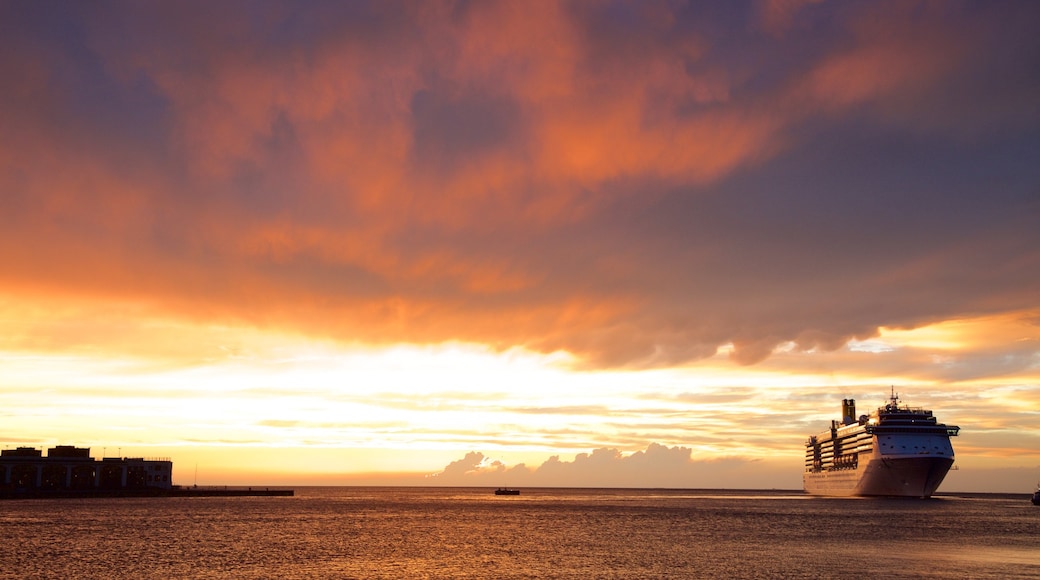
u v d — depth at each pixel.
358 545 126.62
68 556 107.62
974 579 86.69
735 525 178.25
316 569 96.75
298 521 188.88
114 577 89.19
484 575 92.06
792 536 144.50
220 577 89.69
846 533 151.38
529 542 134.12
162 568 96.56
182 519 187.38
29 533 141.88
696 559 107.12
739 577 89.75
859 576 89.75
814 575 90.88
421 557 109.62
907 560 104.56
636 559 107.19
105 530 150.38
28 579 87.62
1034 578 87.56
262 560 105.19
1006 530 158.00
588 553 115.25
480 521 199.00
